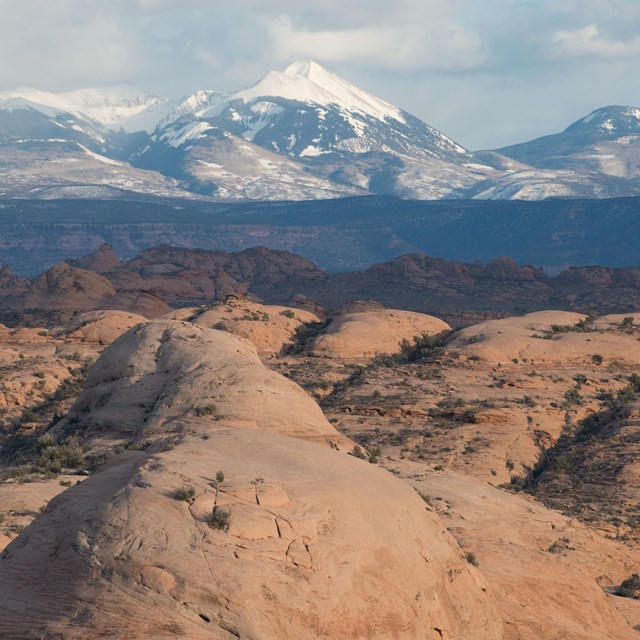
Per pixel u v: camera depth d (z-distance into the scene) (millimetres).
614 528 140500
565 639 83375
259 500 65312
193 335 179500
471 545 105875
